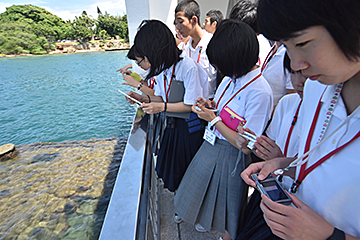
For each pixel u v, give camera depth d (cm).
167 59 120
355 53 35
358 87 46
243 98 100
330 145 51
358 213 46
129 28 292
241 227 115
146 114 154
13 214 488
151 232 98
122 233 63
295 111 77
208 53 100
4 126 1700
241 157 106
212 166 112
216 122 105
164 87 148
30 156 783
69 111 1931
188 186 123
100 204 527
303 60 41
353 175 45
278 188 62
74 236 426
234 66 93
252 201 98
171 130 147
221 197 112
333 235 47
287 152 78
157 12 312
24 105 2127
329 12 32
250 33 90
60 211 495
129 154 103
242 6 147
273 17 37
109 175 669
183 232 141
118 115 1850
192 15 183
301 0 33
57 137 1508
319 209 53
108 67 3828
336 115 51
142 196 86
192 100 131
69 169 696
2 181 639
